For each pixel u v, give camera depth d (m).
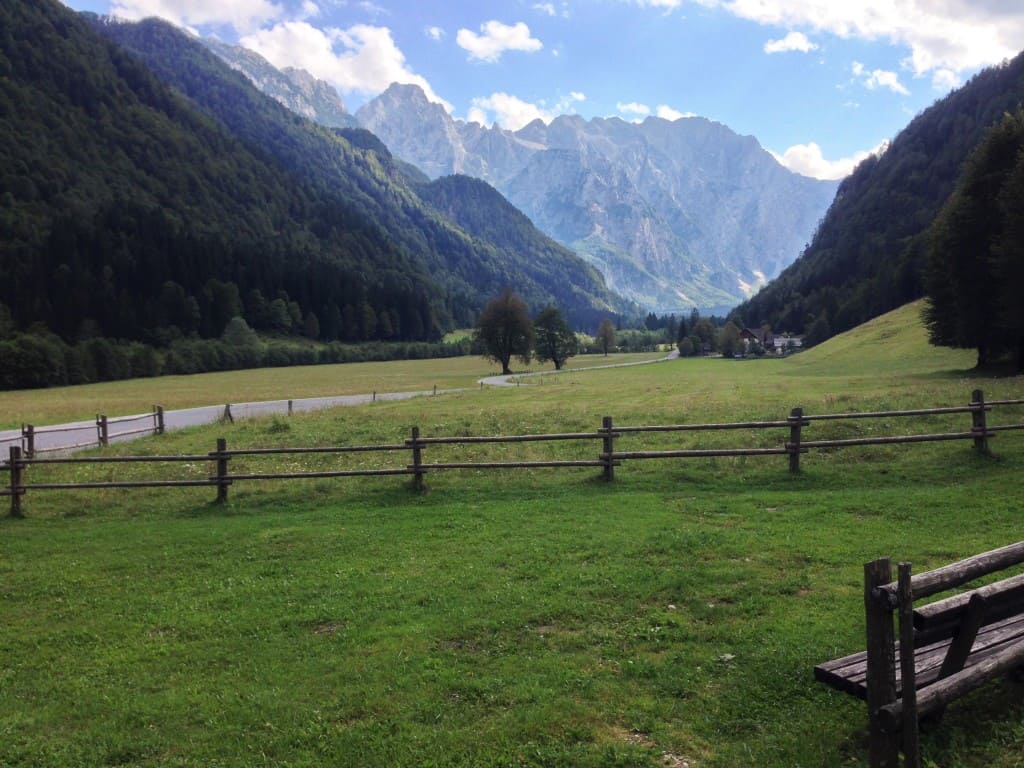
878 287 132.12
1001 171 41.41
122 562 10.50
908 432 18.59
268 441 23.34
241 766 5.05
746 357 157.50
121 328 131.00
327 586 8.89
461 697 5.87
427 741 5.21
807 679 5.86
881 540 9.59
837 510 11.46
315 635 7.38
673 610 7.54
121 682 6.51
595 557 9.47
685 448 18.52
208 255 161.88
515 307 105.50
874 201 195.62
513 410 31.05
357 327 173.88
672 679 5.98
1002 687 5.49
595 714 5.49
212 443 23.36
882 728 4.16
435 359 159.25
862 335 92.94
